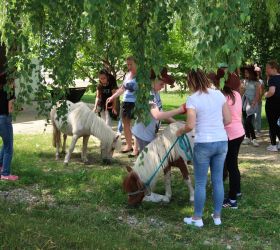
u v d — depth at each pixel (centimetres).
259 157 841
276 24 967
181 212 550
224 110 486
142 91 407
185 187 642
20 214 516
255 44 1071
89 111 753
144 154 549
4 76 586
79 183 663
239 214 543
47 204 575
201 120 472
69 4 419
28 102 478
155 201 582
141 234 488
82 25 355
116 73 1148
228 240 480
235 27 324
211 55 337
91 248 414
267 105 873
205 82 472
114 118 892
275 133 883
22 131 1094
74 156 834
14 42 450
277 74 862
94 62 1108
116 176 690
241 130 544
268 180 686
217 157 488
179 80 1084
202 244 459
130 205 562
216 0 337
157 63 381
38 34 469
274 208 566
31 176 690
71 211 548
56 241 419
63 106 521
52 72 495
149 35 388
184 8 359
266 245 471
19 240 410
